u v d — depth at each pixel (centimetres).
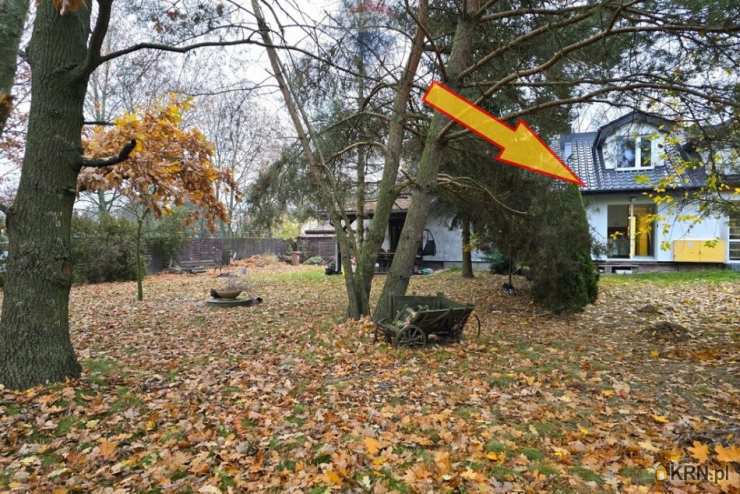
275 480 289
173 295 1288
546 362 565
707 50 541
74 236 1628
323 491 276
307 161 926
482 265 1898
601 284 1362
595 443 332
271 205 971
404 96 806
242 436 352
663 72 589
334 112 920
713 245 773
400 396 438
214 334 743
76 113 457
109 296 1266
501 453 318
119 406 407
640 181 734
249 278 1745
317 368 531
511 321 857
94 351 623
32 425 360
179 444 338
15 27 448
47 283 443
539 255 872
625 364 555
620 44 598
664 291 1194
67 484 284
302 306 1034
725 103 514
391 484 283
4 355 429
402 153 1000
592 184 1709
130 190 850
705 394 441
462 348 625
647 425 366
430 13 792
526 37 580
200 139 897
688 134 639
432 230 2022
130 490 281
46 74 437
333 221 853
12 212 439
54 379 441
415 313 614
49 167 441
